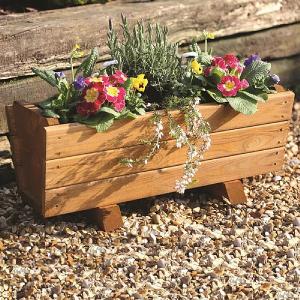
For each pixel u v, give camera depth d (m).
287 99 1.91
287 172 2.12
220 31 2.36
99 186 1.76
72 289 1.60
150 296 1.58
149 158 1.79
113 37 1.88
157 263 1.69
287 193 2.02
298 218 1.88
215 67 1.83
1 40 1.98
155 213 1.88
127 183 1.79
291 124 2.42
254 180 2.06
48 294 1.58
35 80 2.06
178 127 1.77
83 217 1.86
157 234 1.80
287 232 1.83
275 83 1.92
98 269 1.66
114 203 1.80
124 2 2.36
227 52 2.40
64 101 1.74
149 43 1.88
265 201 1.97
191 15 2.29
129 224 1.83
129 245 1.75
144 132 1.76
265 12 2.44
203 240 1.77
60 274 1.65
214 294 1.60
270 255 1.74
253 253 1.74
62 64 2.08
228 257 1.72
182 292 1.60
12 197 1.95
